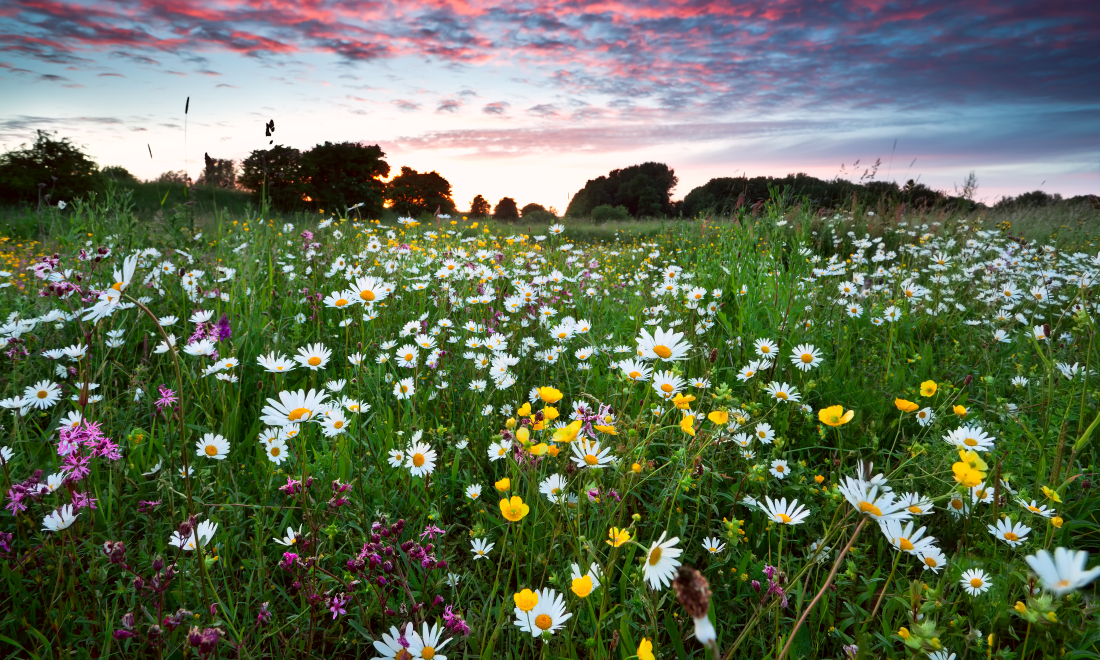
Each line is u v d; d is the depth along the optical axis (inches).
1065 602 56.8
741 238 205.8
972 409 107.7
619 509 64.6
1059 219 408.5
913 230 326.0
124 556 55.7
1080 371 110.1
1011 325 145.1
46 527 61.0
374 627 63.0
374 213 1244.5
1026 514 71.9
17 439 80.4
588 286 199.0
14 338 102.2
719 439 75.8
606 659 51.8
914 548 50.6
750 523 80.1
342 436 84.8
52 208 186.7
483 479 88.7
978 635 48.9
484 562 73.0
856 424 102.4
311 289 149.0
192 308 136.7
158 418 96.8
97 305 48.2
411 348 117.3
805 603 65.4
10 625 59.6
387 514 67.1
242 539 74.5
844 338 144.0
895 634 56.2
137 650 55.9
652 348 64.4
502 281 183.8
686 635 63.1
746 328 140.3
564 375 125.8
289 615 63.6
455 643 58.1
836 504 71.6
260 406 106.1
